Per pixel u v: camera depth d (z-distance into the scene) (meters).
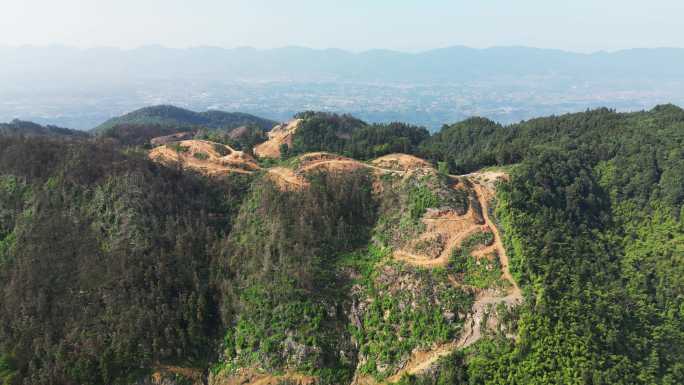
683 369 64.56
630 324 69.75
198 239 85.25
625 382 59.47
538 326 64.00
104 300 72.56
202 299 75.00
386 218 90.12
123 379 66.69
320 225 86.88
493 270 75.38
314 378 69.69
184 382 69.06
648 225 93.19
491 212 89.38
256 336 72.69
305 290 76.38
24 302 71.44
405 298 74.56
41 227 81.25
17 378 65.00
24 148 93.25
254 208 94.06
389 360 69.56
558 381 58.41
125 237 81.19
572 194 95.31
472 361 63.97
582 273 76.00
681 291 78.31
